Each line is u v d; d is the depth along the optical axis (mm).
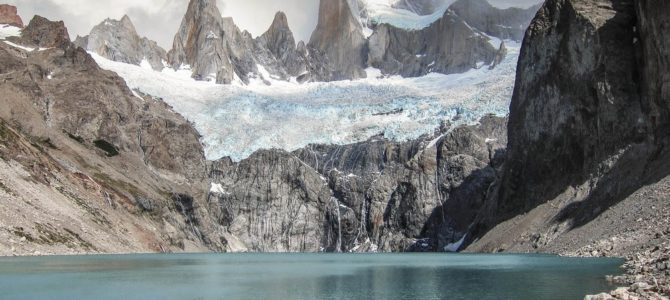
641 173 105375
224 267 96938
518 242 129750
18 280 63906
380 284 66000
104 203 147125
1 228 94750
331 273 83688
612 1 137500
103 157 190375
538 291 53125
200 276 76438
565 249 102125
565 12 146625
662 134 108500
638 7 119000
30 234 99688
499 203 163125
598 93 126688
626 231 85875
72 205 127250
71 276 69000
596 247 88188
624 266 64250
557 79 145250
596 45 130375
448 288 60312
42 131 163625
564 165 138875
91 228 124812
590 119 131750
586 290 51188
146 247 146250
